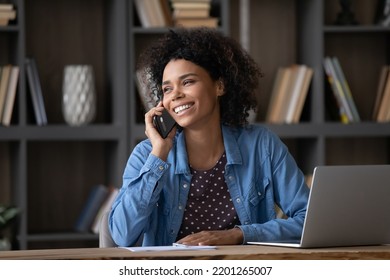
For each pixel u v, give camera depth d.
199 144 3.27
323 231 2.71
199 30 3.40
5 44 5.57
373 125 5.50
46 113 5.61
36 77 5.27
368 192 2.76
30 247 5.63
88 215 5.36
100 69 5.72
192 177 3.24
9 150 5.59
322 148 5.45
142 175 3.08
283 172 3.34
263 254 2.44
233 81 3.38
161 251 2.54
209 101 3.24
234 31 5.85
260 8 5.86
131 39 5.30
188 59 3.25
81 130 5.25
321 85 5.45
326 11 5.91
